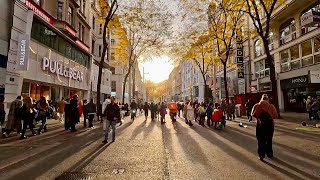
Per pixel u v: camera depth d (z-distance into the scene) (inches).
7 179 202.8
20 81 634.2
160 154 302.4
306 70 889.5
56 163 256.5
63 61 887.1
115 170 230.7
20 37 620.4
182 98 3663.9
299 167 239.8
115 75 2012.8
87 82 1181.7
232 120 837.8
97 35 1489.9
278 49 1085.1
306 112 915.4
